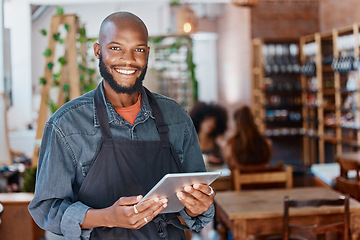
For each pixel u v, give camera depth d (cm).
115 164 144
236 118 425
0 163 419
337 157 420
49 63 369
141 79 144
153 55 724
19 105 668
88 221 135
